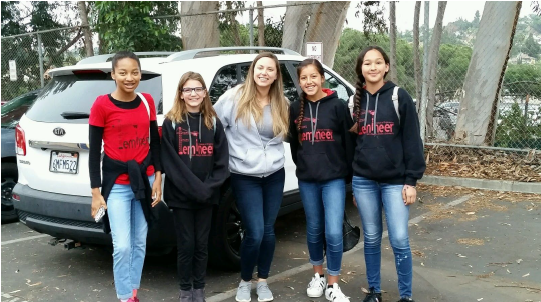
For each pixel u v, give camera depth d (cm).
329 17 961
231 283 407
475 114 801
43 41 1282
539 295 372
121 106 318
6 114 645
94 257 482
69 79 427
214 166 341
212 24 1022
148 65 395
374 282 349
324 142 346
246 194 350
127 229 326
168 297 383
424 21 753
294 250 487
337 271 359
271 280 412
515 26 776
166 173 331
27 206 416
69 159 400
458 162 764
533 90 890
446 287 388
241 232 424
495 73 784
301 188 361
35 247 515
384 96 324
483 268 425
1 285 414
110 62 418
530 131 840
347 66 1120
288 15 976
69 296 391
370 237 343
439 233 518
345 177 354
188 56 427
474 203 619
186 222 336
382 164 322
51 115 411
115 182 322
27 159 426
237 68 448
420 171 318
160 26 1039
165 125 335
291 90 491
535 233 508
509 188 661
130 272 341
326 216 352
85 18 1380
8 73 1234
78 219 386
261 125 346
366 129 327
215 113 340
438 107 905
